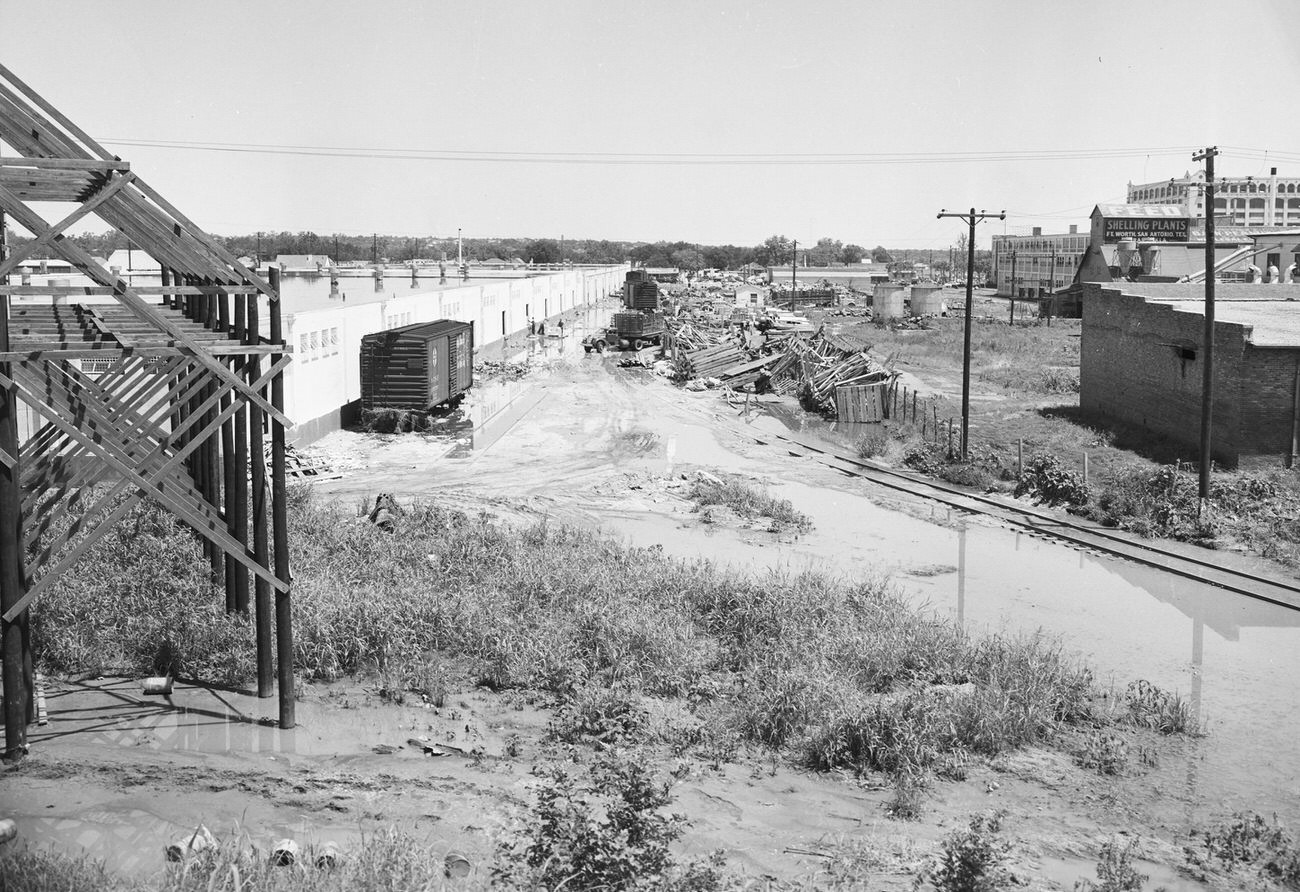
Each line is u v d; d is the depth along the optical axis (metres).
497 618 16.31
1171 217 96.94
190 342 11.71
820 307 119.62
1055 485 28.66
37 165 10.95
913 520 27.16
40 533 14.88
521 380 53.81
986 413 43.44
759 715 13.53
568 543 22.16
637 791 9.51
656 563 20.52
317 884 8.48
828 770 12.55
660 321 71.44
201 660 14.64
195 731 12.48
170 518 19.62
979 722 13.42
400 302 43.94
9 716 11.20
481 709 13.88
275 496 12.56
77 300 26.33
